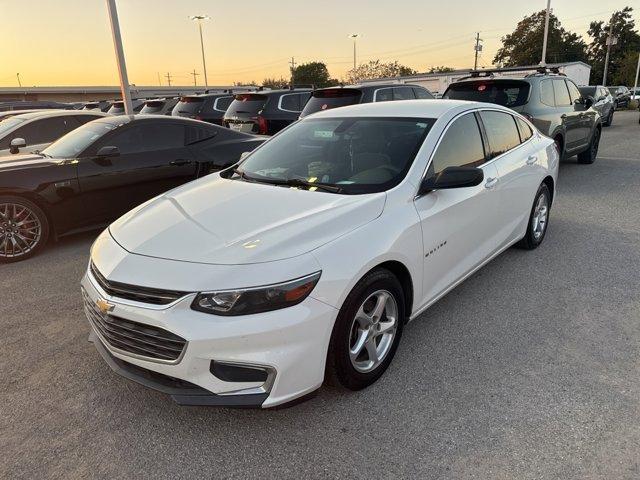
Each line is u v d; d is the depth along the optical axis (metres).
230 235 2.64
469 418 2.63
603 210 6.64
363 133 3.67
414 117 3.69
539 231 5.17
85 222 5.85
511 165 4.29
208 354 2.30
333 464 2.36
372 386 2.94
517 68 10.38
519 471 2.26
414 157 3.28
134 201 6.21
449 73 33.25
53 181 5.52
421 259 3.12
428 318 3.75
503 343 3.37
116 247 2.78
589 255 4.95
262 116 11.08
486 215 3.90
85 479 2.31
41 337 3.65
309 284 2.40
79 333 3.71
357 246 2.64
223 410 2.77
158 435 2.59
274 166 3.75
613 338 3.38
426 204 3.17
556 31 71.81
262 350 2.33
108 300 2.52
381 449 2.44
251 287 2.30
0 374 3.18
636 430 2.49
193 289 2.31
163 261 2.50
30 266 5.21
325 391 2.90
